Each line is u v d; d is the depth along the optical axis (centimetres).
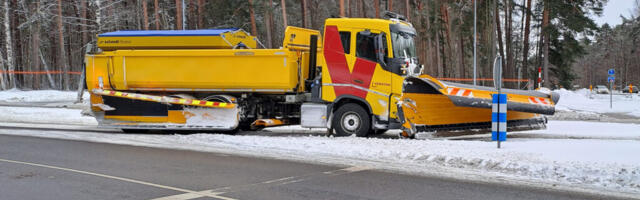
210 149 1030
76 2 4616
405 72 1155
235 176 746
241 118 1327
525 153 871
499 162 803
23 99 3262
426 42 5350
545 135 1248
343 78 1200
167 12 4741
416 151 928
